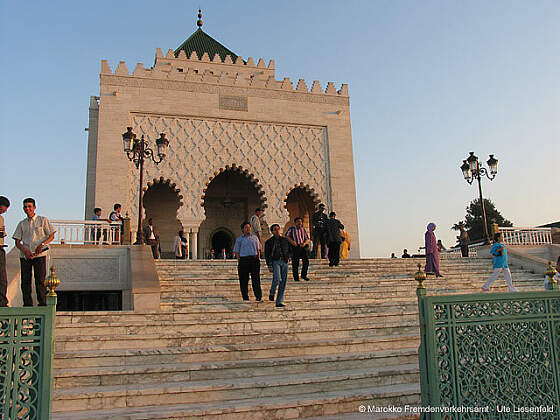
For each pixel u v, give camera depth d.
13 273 8.94
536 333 4.85
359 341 7.06
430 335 4.45
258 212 12.49
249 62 24.81
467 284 11.77
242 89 20.12
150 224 15.16
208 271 11.67
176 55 25.09
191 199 18.61
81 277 11.38
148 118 18.81
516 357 4.71
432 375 4.38
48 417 3.81
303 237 11.05
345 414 5.42
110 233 12.12
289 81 20.86
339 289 10.59
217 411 5.09
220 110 19.61
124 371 5.77
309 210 23.55
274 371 6.18
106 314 7.71
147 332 7.41
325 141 20.98
